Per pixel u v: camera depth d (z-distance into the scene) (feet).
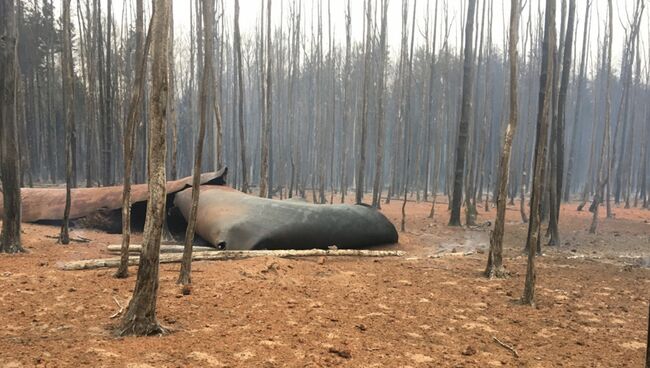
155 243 14.71
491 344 15.76
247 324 16.12
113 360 12.26
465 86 47.78
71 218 38.88
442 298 21.27
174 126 41.16
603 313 19.92
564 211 64.64
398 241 38.04
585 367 13.98
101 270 23.76
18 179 27.48
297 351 13.82
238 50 48.03
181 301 18.43
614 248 39.14
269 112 48.01
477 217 56.03
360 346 14.64
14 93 26.76
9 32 26.45
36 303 17.63
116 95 66.85
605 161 76.02
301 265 26.08
